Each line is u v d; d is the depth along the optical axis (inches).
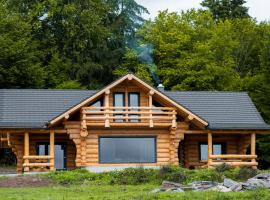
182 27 2488.9
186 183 1330.0
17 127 1594.5
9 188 1259.8
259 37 2559.1
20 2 2524.6
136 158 1643.7
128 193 1127.0
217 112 1753.2
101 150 1631.4
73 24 2482.8
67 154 1696.6
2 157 2149.4
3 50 2183.8
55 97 1737.2
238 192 1049.5
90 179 1398.9
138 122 1624.0
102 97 1649.9
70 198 1047.6
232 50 2527.1
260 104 2138.3
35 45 2380.7
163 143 1659.7
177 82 2452.0
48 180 1382.9
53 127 1620.3
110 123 1598.2
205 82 2379.4
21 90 1747.0
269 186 1117.7
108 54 2581.2
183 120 1678.2
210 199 995.9
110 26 2662.4
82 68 2475.4
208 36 2517.2
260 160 2102.6
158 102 1678.2
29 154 1678.2
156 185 1301.7
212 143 1763.0
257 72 2433.6
